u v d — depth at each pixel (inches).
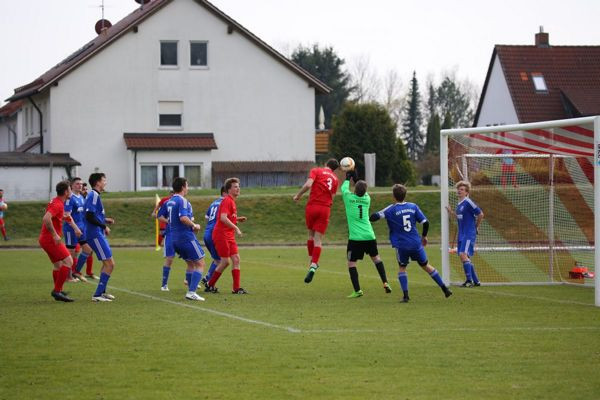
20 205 3383.4
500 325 1064.8
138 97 4670.3
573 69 4982.8
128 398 689.6
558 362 827.4
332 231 3221.0
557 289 1577.3
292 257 2393.0
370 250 1392.7
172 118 4736.7
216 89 4758.9
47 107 4729.3
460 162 1802.4
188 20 4712.1
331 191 1483.8
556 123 1441.9
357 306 1261.1
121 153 4658.0
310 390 714.8
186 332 1003.3
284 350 888.9
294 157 4847.4
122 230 3206.2
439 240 3088.1
